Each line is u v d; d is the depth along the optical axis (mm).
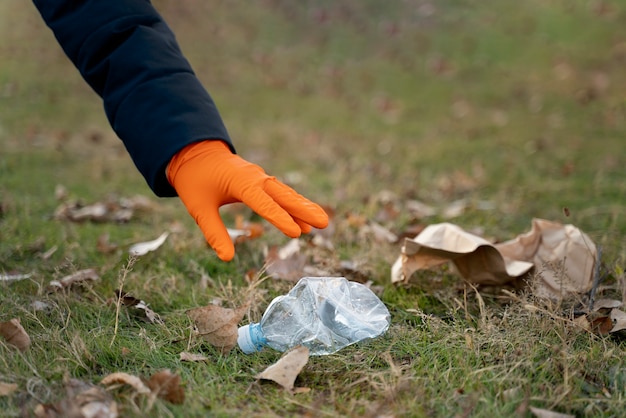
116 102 2197
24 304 2475
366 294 2346
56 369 1998
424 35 10867
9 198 4066
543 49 9953
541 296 2449
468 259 2748
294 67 9836
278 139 6777
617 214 3744
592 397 1945
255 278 2688
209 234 2150
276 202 2131
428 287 2818
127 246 3354
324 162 5906
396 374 1972
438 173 5398
